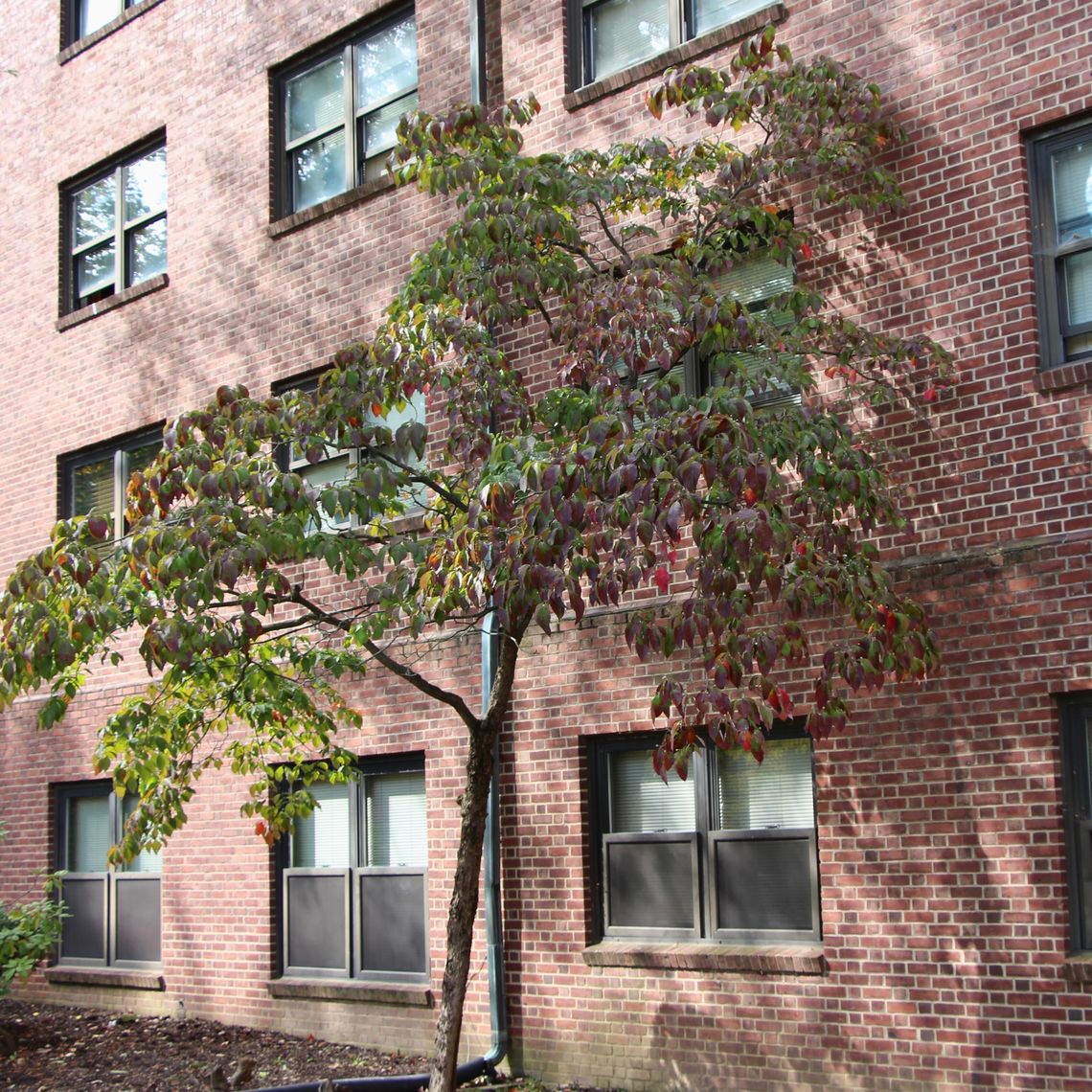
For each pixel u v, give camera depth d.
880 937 9.83
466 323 11.30
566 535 7.54
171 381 15.82
